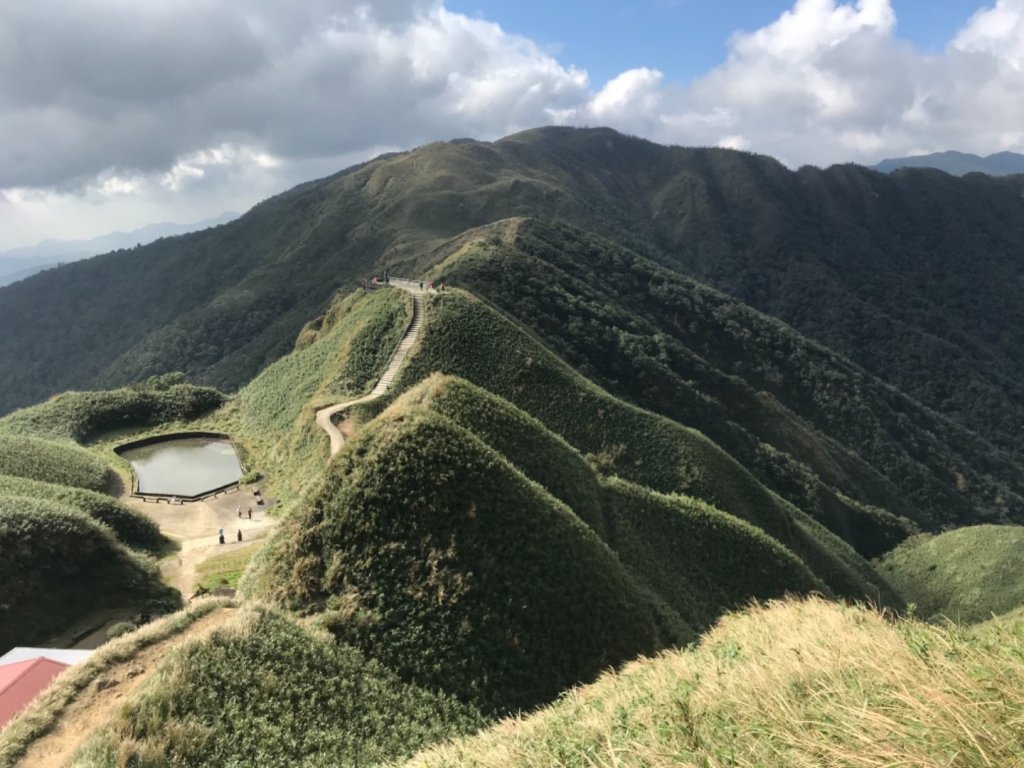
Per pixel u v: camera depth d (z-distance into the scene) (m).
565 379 59.75
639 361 83.19
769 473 78.31
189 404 76.25
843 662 8.07
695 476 52.91
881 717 5.34
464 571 24.31
